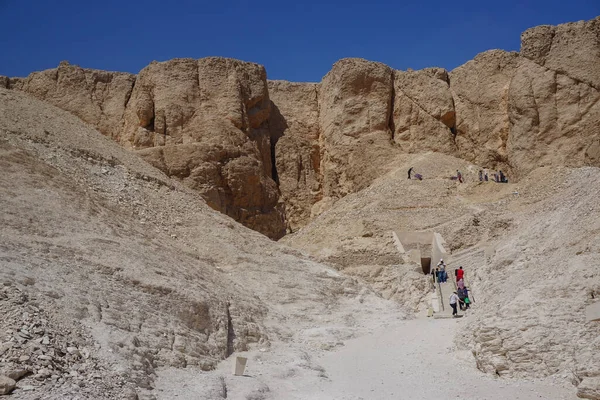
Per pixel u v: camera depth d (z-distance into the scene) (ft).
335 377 48.08
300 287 73.51
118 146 93.97
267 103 158.20
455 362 49.73
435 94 151.33
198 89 150.61
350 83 152.35
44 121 83.61
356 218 118.01
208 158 137.18
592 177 98.02
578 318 44.16
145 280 49.60
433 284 89.20
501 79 148.25
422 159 138.00
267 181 147.54
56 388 30.83
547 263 56.80
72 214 58.18
